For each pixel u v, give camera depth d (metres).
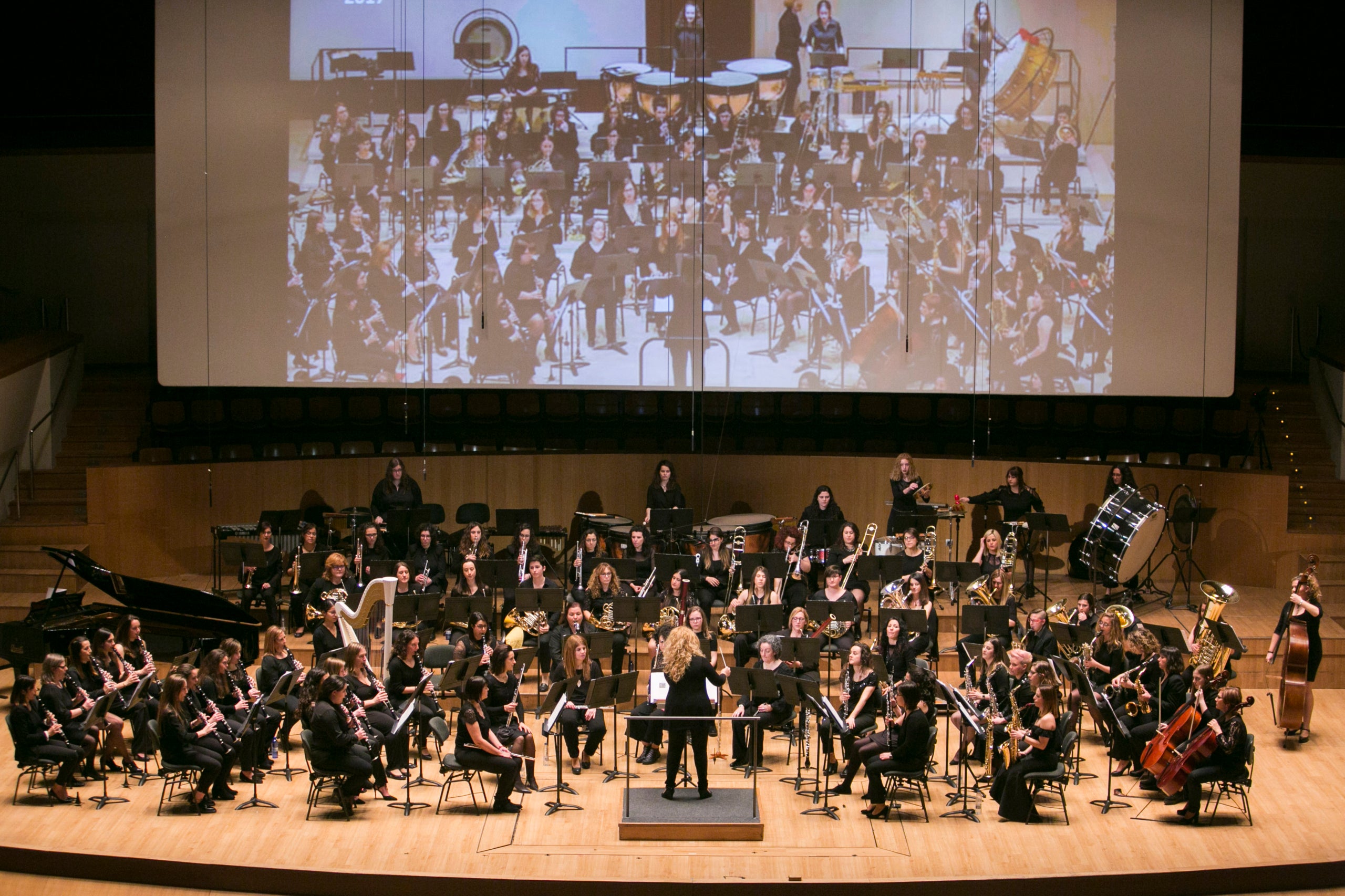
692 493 15.28
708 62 13.58
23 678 9.15
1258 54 15.12
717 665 10.65
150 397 15.97
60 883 8.29
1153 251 13.67
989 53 13.52
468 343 13.84
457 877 8.12
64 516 14.23
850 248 13.70
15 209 17.52
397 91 13.59
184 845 8.48
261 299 13.68
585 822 8.97
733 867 8.30
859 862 8.38
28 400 14.56
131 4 14.91
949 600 13.22
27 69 14.95
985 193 13.64
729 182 13.69
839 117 13.59
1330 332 18.05
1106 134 13.58
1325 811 9.25
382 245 13.72
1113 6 13.47
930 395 16.14
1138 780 9.84
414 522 12.92
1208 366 13.73
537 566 11.76
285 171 13.59
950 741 10.67
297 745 10.51
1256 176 17.86
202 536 14.05
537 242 13.77
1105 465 14.23
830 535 13.10
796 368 13.83
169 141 13.52
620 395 16.39
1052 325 13.75
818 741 9.96
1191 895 8.30
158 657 11.26
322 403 16.11
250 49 13.51
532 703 11.12
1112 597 13.11
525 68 13.61
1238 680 11.94
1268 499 13.69
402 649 9.81
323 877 8.16
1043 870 8.30
